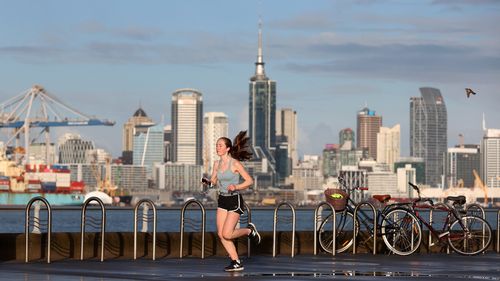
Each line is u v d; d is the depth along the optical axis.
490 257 32.09
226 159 26.50
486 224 33.72
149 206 33.00
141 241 31.64
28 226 29.31
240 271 26.11
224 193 26.34
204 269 26.59
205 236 32.72
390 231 32.81
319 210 33.34
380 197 33.12
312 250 34.22
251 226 26.84
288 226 174.12
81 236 30.20
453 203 33.94
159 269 26.41
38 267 26.72
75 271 25.48
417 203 33.50
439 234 33.28
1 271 25.38
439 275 25.20
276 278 24.00
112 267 26.89
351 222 33.41
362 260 30.30
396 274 25.42
